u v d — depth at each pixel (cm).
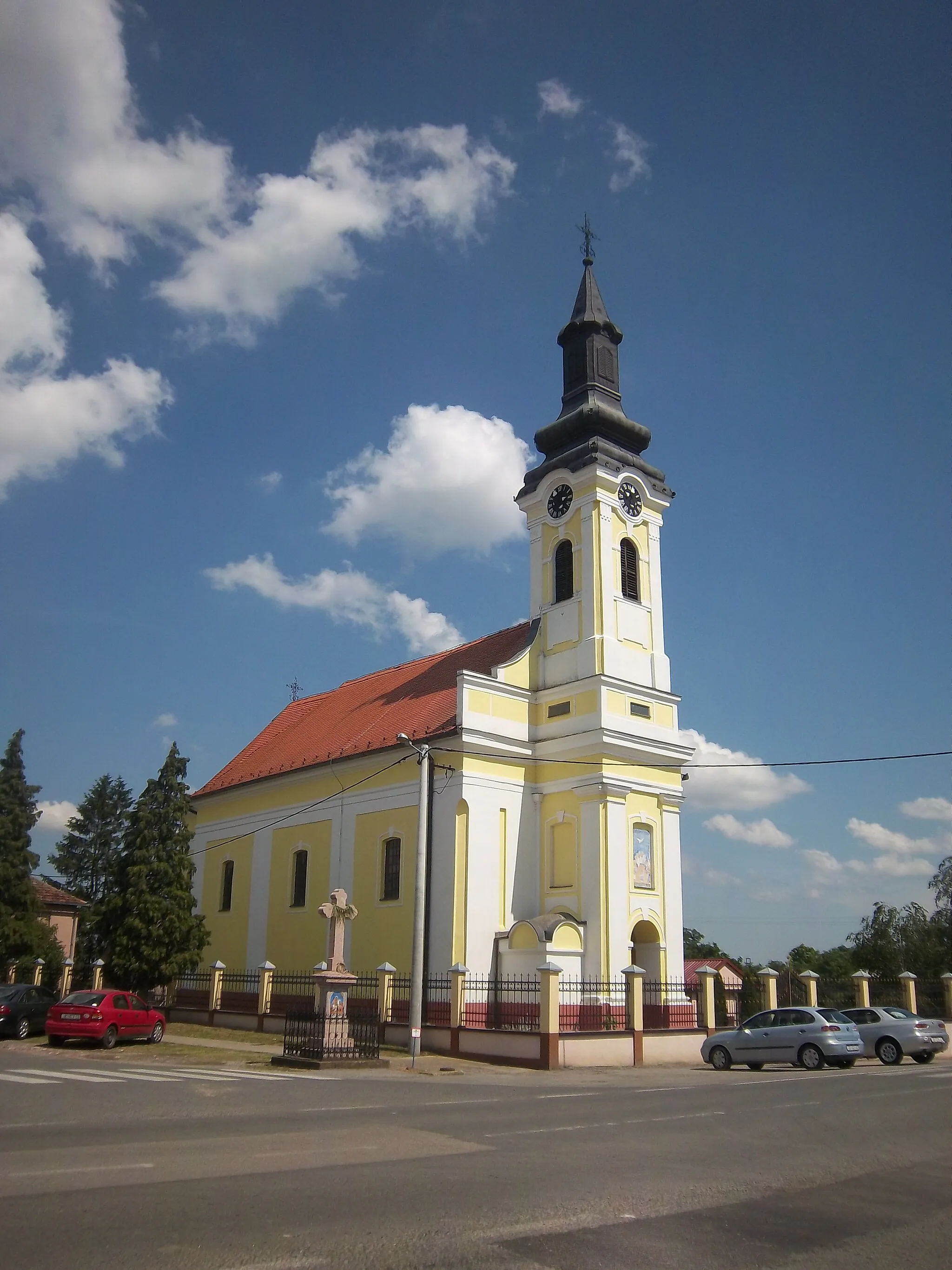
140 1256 708
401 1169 1022
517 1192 927
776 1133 1312
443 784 3309
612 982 2984
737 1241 786
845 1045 2456
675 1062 2825
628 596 3553
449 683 3794
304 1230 781
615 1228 815
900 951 5444
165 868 3822
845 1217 866
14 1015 2948
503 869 3262
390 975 3039
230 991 3731
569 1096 1775
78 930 5909
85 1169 990
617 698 3338
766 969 3441
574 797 3300
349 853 3666
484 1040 2664
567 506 3616
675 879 3388
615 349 3831
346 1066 2277
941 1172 1058
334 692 4866
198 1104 1533
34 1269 675
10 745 4975
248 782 4250
